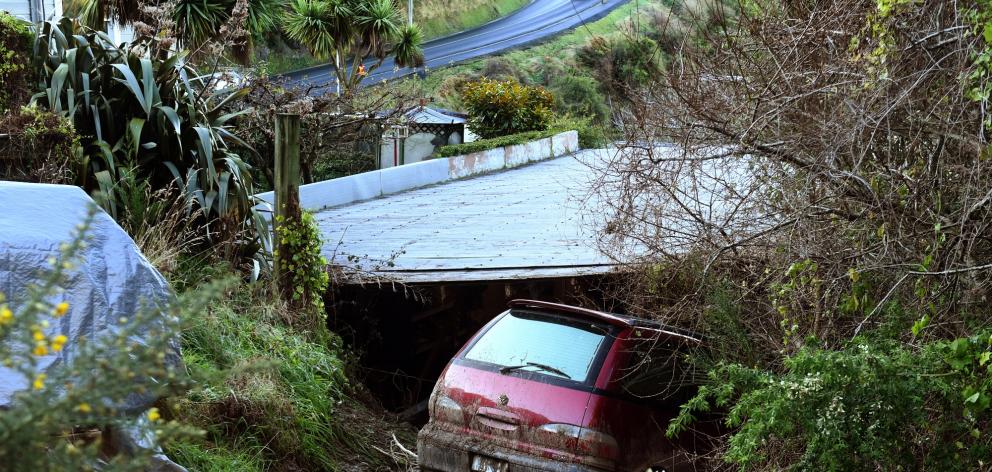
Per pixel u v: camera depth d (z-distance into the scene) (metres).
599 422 6.03
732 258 7.01
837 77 5.94
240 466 6.04
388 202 17.70
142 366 2.68
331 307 10.48
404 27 28.53
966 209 4.94
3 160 8.00
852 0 6.04
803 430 5.04
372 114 18.44
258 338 7.76
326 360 8.40
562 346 6.47
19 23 9.20
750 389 5.46
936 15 5.31
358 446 7.74
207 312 7.46
